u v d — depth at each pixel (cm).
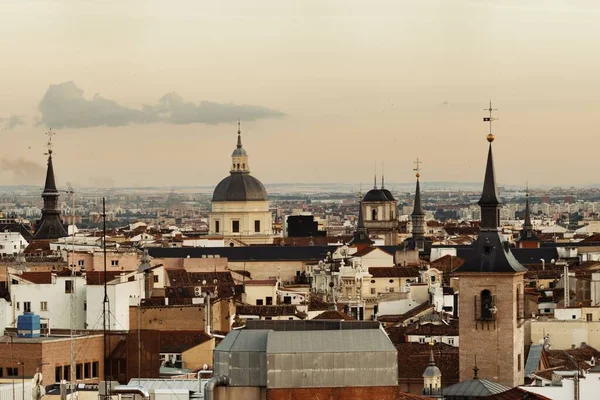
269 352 17700
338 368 17762
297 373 17712
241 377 17775
